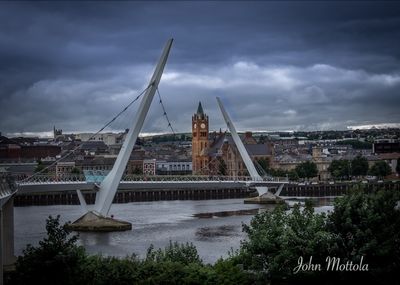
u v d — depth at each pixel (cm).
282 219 7294
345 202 7075
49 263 6806
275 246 6944
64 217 19475
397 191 7300
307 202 7344
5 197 7850
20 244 12762
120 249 12519
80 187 16825
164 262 7212
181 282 6900
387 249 6631
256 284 6794
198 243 13012
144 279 7019
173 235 14588
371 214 6869
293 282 6775
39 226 16450
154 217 19475
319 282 6762
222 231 15175
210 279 6869
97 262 7250
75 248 7175
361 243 6762
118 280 6981
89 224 16012
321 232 6788
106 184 16838
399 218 7006
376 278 6700
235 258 7325
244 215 19700
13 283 6988
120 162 16838
